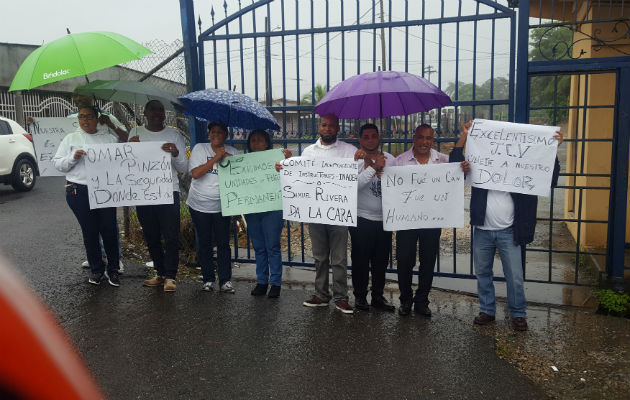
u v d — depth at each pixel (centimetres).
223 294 525
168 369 372
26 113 1691
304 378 361
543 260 681
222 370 371
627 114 498
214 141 501
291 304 500
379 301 491
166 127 529
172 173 518
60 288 528
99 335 423
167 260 527
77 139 514
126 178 500
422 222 453
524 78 511
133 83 495
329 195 458
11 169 1073
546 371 375
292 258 685
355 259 481
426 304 476
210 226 522
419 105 486
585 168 702
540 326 456
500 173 436
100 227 532
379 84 425
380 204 471
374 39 529
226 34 570
